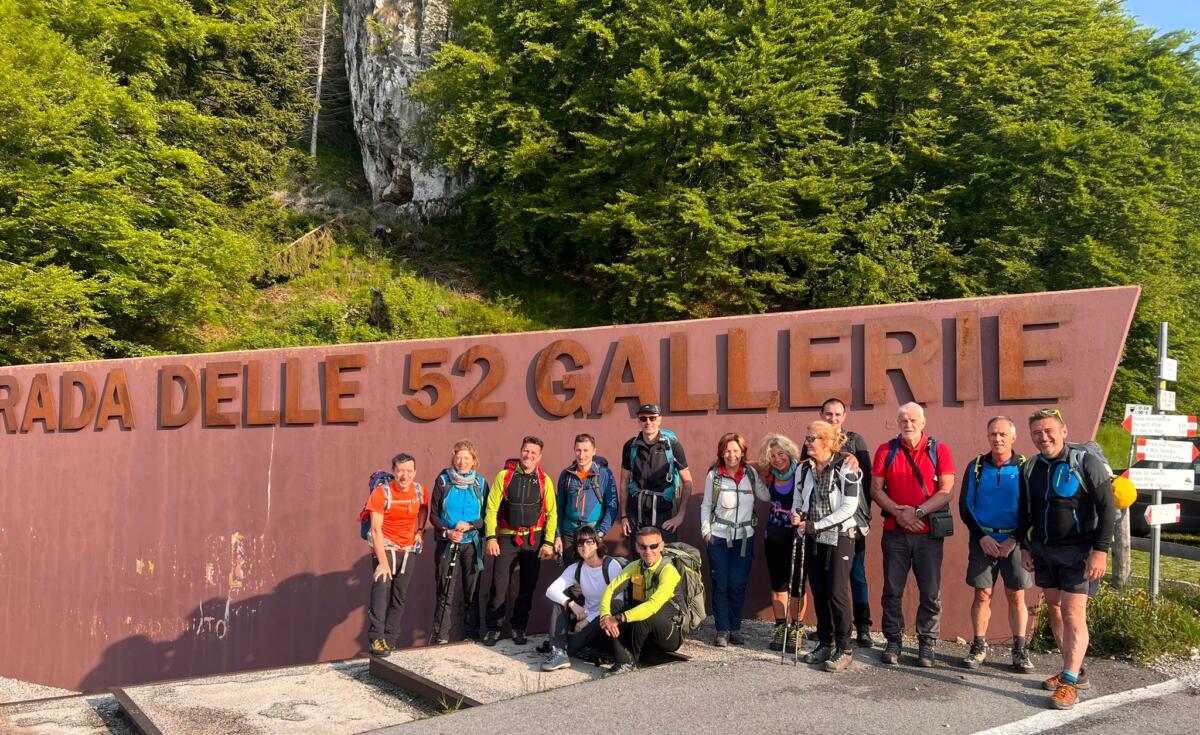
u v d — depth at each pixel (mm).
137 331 20297
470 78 23781
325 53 36969
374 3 29719
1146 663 5969
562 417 8797
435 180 27656
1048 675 5676
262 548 10602
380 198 29453
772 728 4660
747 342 7895
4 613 12578
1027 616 6211
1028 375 6789
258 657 10492
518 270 25578
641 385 8328
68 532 12148
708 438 7996
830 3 21766
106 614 11680
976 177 21609
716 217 19438
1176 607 6746
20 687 11953
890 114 23188
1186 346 23547
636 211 20797
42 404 12570
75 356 17500
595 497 7273
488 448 9227
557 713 5020
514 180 24297
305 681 6547
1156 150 24422
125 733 5844
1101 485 4992
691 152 20500
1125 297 6523
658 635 5973
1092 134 21047
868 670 5797
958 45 22031
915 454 5914
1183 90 25750
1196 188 24172
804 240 19641
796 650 5969
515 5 24547
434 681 5945
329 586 10117
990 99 22719
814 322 7629
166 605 11203
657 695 5301
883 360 7301
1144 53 26203
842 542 5828
